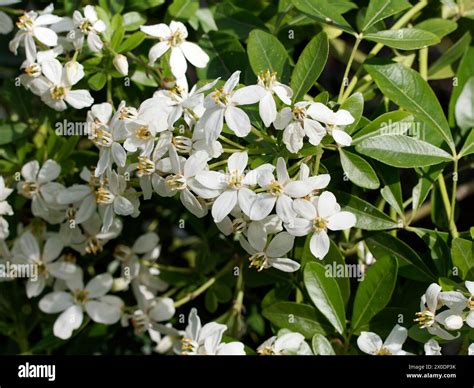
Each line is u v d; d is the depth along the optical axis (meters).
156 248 0.46
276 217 0.38
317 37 0.39
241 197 0.37
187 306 0.48
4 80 0.48
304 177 0.36
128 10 0.45
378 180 0.38
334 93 0.57
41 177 0.42
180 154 0.38
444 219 0.43
